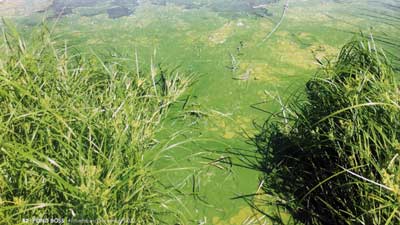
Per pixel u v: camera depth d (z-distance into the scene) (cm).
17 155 142
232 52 259
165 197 170
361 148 146
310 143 177
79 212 137
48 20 294
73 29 284
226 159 189
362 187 145
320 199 158
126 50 259
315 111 188
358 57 196
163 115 211
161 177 179
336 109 175
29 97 162
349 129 158
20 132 157
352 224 143
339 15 301
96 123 164
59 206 142
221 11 311
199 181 178
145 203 153
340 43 264
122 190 148
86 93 189
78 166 146
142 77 223
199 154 191
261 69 244
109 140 161
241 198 171
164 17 302
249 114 213
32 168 146
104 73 212
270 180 178
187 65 247
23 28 279
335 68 197
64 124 154
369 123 149
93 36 275
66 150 155
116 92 195
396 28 278
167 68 242
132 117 177
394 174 134
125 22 295
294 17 300
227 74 240
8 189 140
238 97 224
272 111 214
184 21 296
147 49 262
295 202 168
